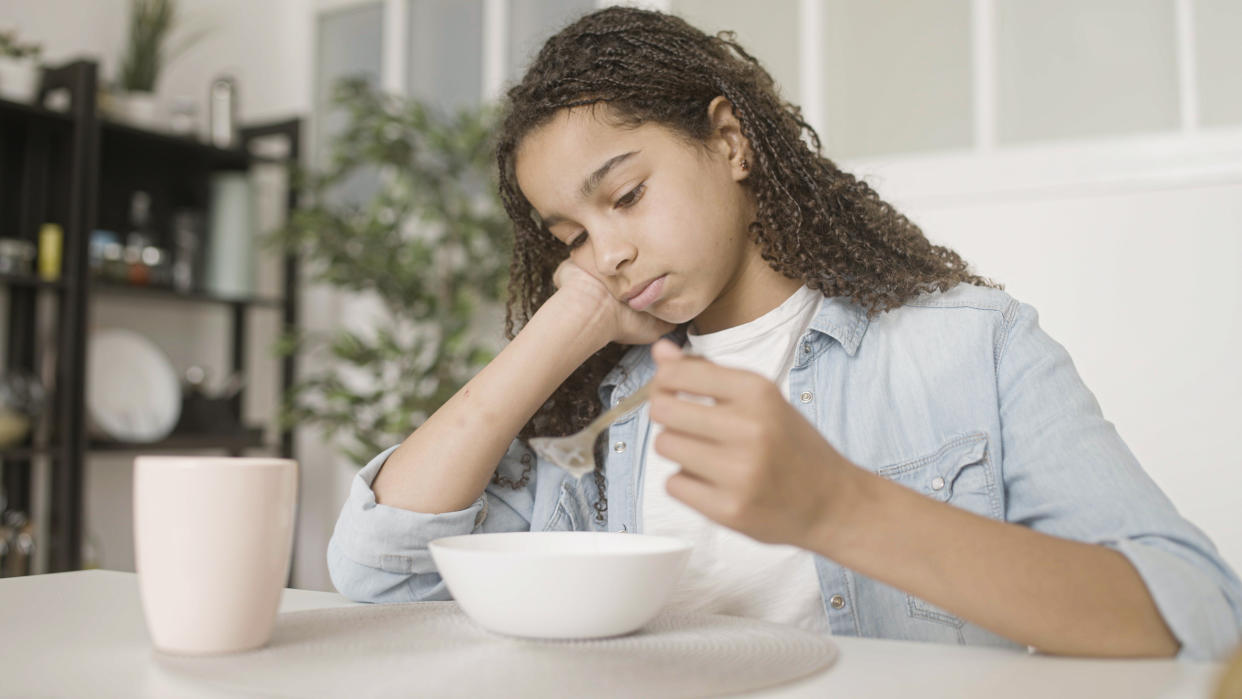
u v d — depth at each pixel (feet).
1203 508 5.78
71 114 8.34
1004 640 2.73
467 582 1.90
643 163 2.88
